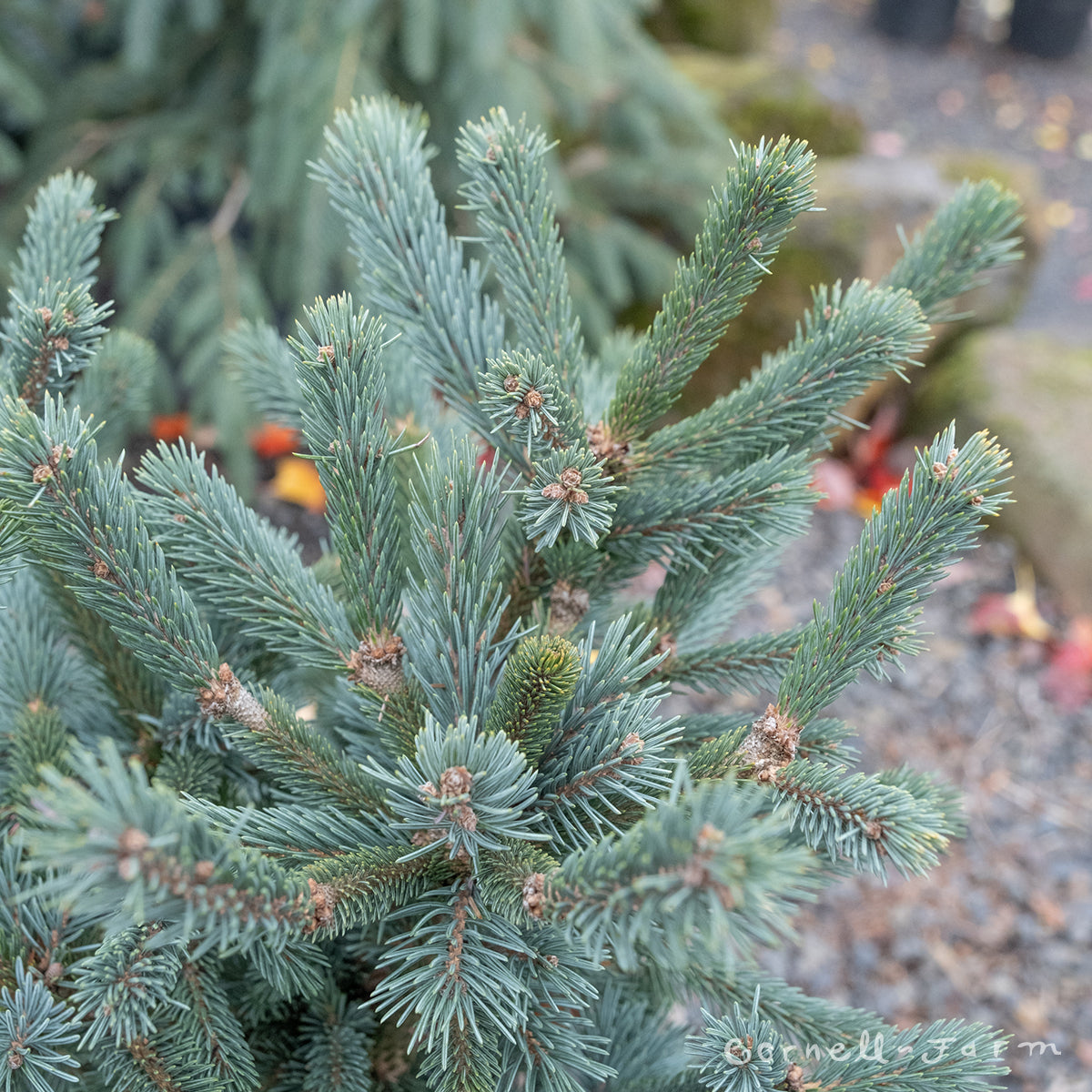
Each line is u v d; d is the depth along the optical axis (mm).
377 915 321
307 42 943
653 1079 388
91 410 410
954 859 891
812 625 339
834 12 3115
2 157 949
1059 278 1965
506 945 323
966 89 2709
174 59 1082
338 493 333
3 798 372
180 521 347
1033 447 1244
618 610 443
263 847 328
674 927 267
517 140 358
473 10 939
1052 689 1067
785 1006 396
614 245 1108
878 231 1293
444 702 340
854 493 1326
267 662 409
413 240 375
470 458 332
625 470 371
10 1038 316
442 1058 304
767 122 1418
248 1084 347
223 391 966
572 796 332
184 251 1010
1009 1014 768
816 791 325
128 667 386
